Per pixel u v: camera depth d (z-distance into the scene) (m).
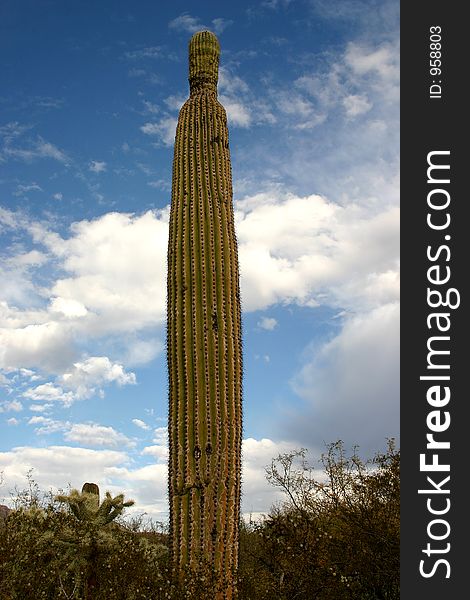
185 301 7.13
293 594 6.33
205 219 7.50
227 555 6.37
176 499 6.50
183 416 6.73
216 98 8.70
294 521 6.87
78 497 6.62
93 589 5.83
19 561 5.90
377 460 7.44
